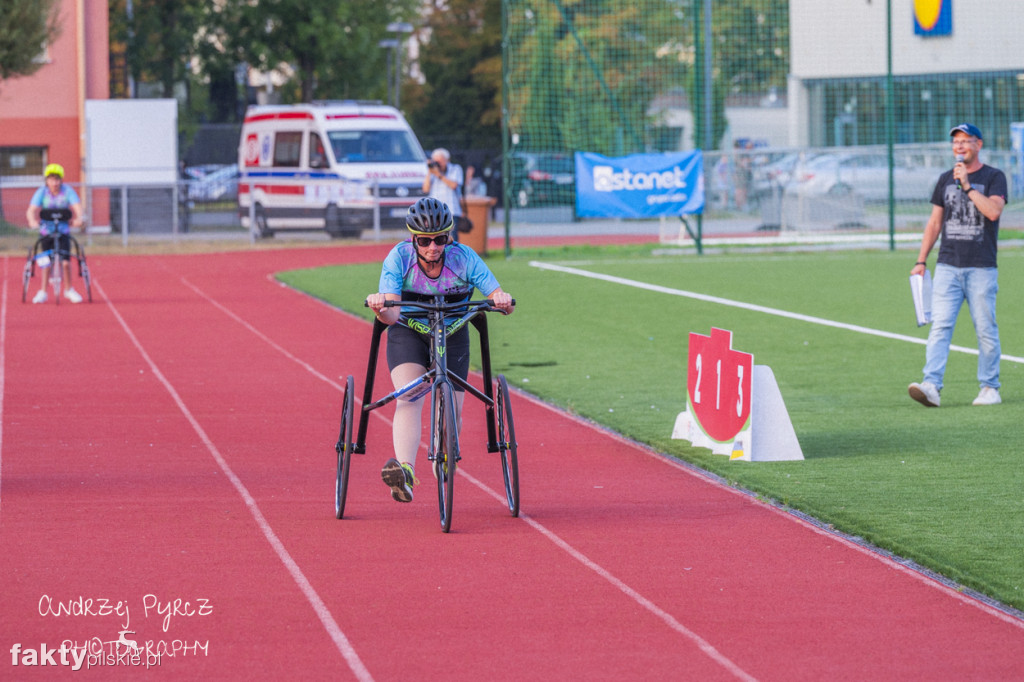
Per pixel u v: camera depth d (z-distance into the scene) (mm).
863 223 96000
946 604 18391
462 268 22531
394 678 15430
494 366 42281
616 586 19234
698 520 23344
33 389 38375
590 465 28359
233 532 22328
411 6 178375
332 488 26078
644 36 129625
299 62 161250
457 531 22547
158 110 114312
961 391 36875
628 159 84938
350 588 19062
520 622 17547
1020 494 24734
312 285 69688
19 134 117062
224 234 109938
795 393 36844
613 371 41094
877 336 47688
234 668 15742
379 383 39688
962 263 34094
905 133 116562
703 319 53094
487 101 188750
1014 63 105625
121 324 54469
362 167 102312
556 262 80938
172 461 28609
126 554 20875
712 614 17922
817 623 17547
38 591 18844
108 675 15500
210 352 46344
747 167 100625
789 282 66938
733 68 131125
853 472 26812
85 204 106188
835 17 111562
